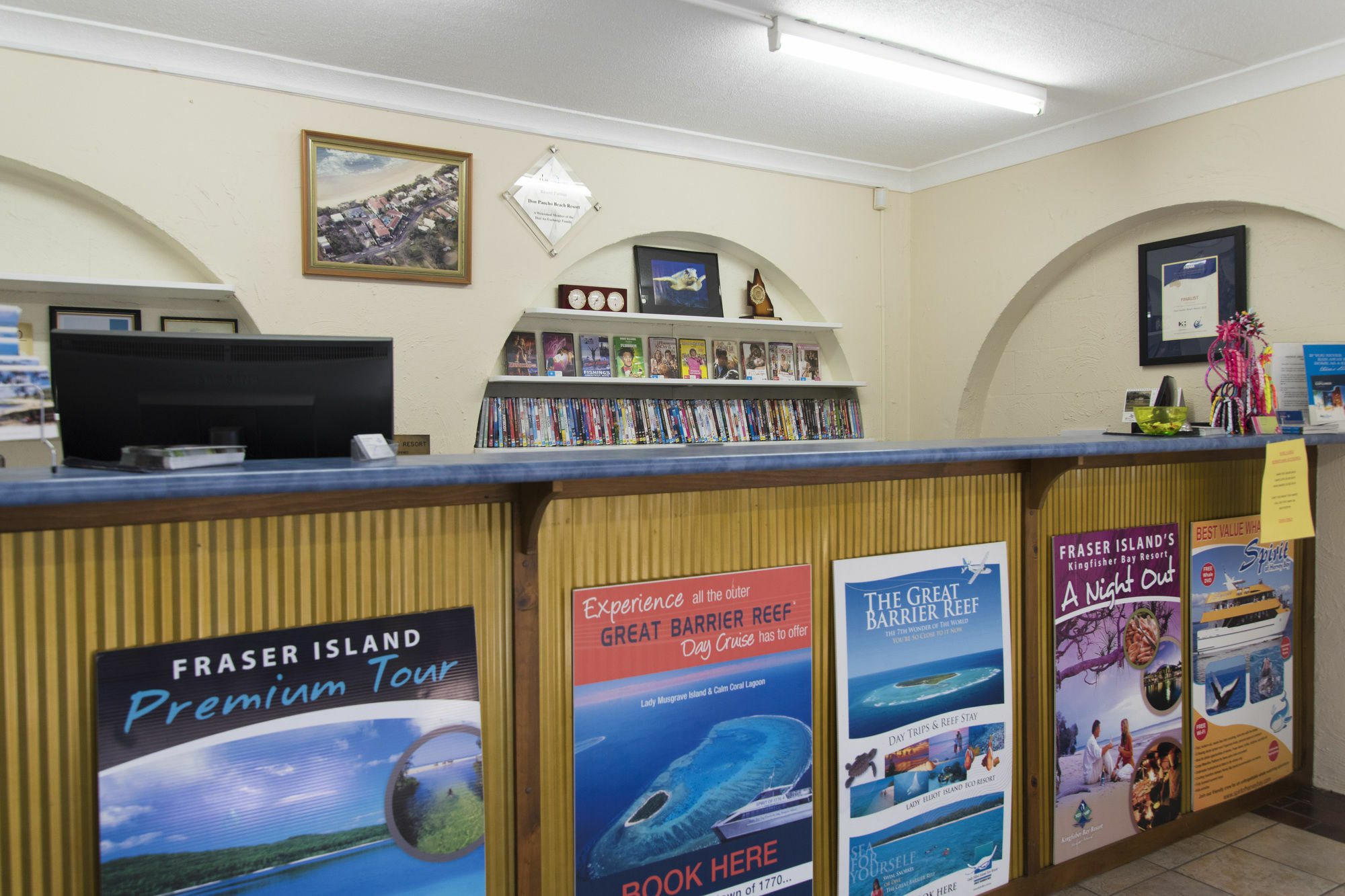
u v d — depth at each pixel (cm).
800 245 448
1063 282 413
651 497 169
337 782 135
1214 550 263
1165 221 368
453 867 145
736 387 447
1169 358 364
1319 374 271
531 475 135
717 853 173
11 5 275
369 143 340
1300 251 319
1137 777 245
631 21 287
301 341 167
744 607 178
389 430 176
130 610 123
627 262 425
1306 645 299
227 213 319
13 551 115
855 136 411
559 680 159
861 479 197
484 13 281
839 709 189
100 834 118
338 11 280
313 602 137
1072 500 233
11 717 116
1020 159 414
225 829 126
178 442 159
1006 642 216
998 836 215
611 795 162
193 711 125
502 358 392
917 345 476
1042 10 280
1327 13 278
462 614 148
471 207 362
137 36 296
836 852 191
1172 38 299
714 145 415
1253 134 323
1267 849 253
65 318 312
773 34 285
